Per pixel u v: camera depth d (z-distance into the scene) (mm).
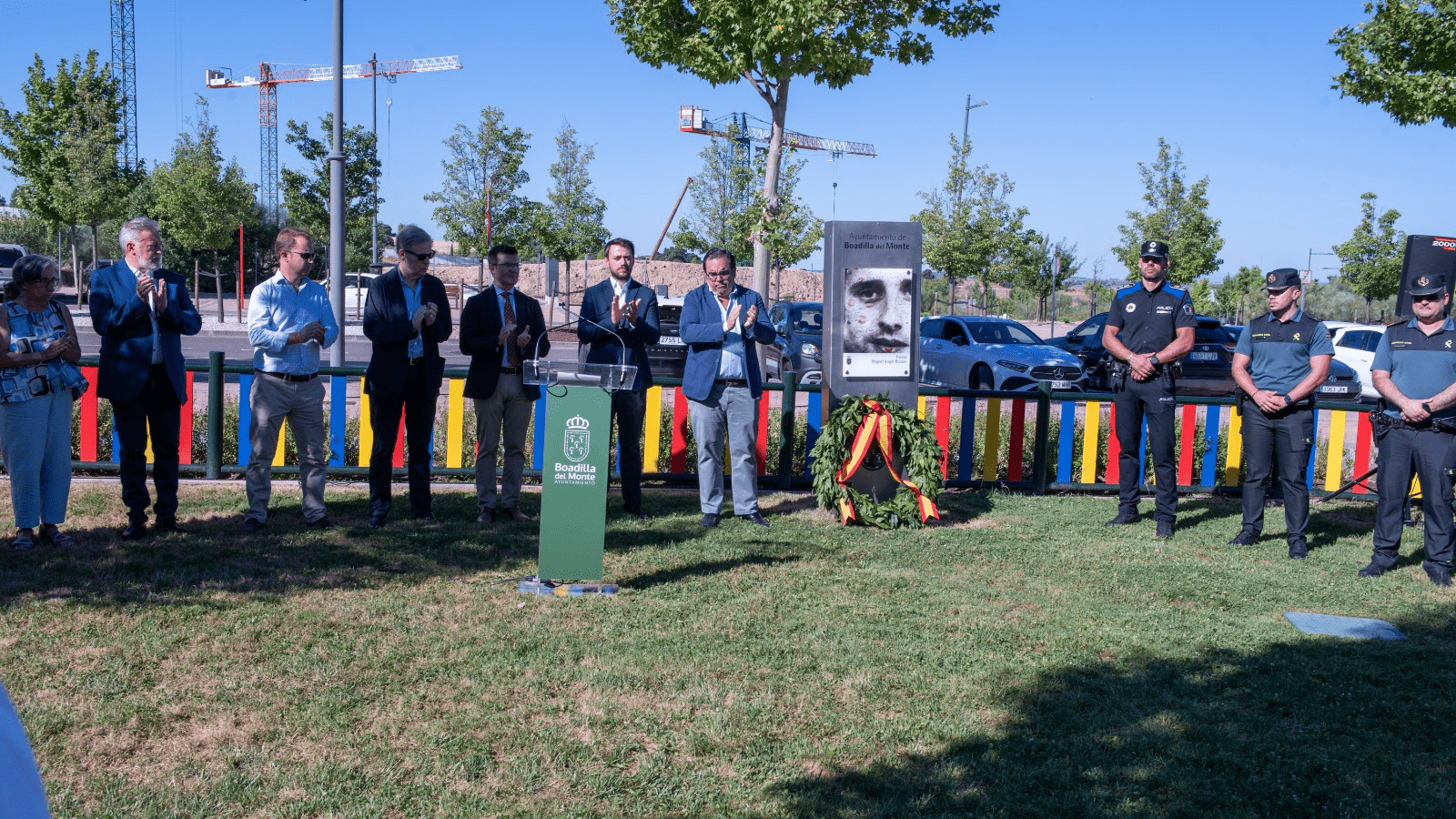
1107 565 6648
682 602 5473
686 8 12469
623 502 7973
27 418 6008
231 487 8289
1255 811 3389
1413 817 3379
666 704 4121
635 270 53844
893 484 8086
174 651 4516
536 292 47094
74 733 3689
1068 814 3318
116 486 8086
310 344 6902
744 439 7695
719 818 3238
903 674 4508
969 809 3336
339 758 3561
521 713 3982
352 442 9125
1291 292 7121
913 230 8328
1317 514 8828
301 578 5699
